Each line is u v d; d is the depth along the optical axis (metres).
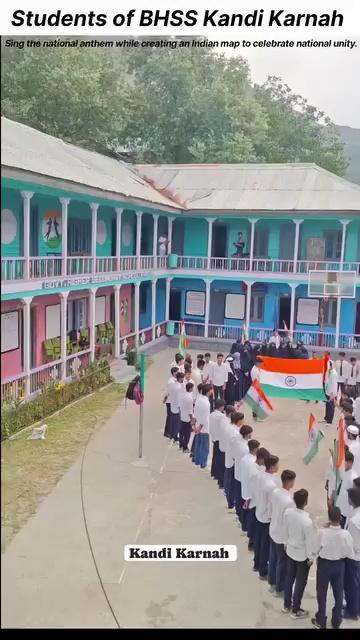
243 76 48.31
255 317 31.95
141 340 29.08
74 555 9.93
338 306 29.11
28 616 8.29
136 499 12.21
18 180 16.69
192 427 15.02
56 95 36.00
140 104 45.50
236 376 19.78
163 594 8.96
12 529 10.77
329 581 8.38
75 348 22.02
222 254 32.41
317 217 29.09
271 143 49.06
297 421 18.41
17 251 20.17
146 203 25.64
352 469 10.07
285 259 31.19
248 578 9.49
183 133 47.00
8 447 15.23
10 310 19.27
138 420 18.05
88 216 25.55
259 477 9.54
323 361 17.81
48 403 18.12
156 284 33.31
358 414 15.39
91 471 13.70
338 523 8.30
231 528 11.05
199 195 32.09
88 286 22.11
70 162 23.06
